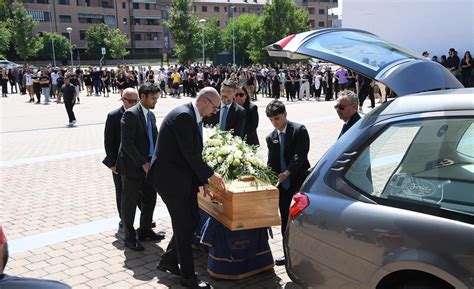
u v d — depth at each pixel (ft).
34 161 31.99
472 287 7.41
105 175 27.53
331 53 11.14
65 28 297.74
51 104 79.15
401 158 9.18
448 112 8.92
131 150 15.24
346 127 13.76
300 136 14.21
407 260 8.13
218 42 265.54
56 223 19.06
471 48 47.42
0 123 54.08
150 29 331.77
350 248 9.09
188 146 12.45
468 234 7.68
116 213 20.29
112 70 112.37
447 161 8.77
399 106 9.73
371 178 9.34
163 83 97.66
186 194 12.89
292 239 10.47
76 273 14.42
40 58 265.13
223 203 13.14
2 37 226.99
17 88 119.96
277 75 83.97
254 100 81.25
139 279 13.98
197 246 16.05
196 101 12.94
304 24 224.74
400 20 52.06
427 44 50.72
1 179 26.86
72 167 29.89
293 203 10.54
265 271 14.25
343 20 56.44
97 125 51.16
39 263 15.17
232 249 13.57
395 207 8.71
